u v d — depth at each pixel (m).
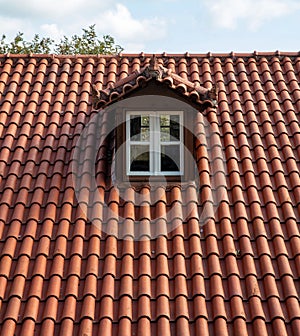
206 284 10.16
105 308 9.69
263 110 13.10
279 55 14.58
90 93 13.60
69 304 9.73
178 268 10.28
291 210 11.20
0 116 13.02
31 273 10.23
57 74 14.15
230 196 11.55
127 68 14.26
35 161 12.10
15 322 9.55
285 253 10.52
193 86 11.92
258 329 9.47
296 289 10.10
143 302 9.77
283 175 11.85
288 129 12.81
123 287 9.98
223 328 9.47
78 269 10.26
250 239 10.80
